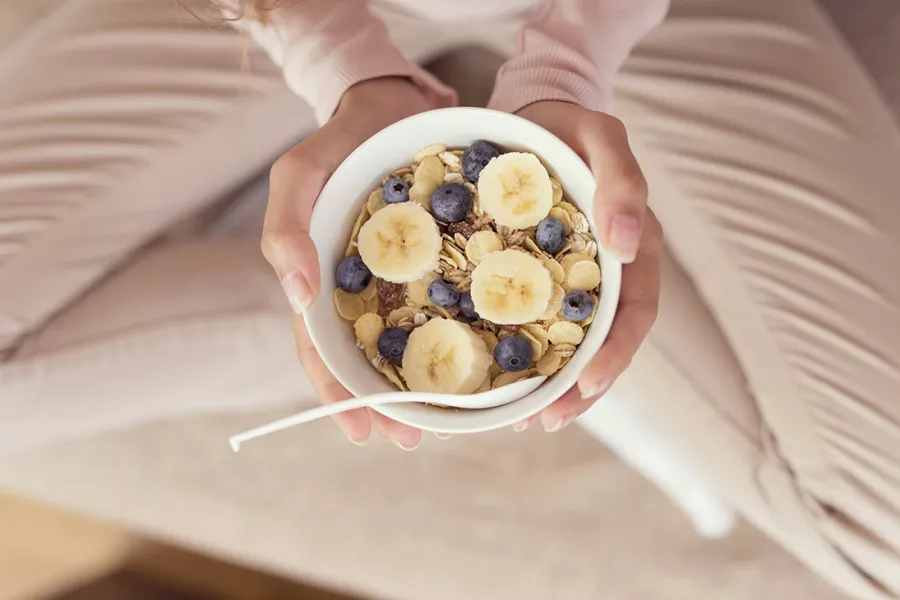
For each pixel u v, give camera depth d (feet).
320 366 2.53
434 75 3.45
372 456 3.84
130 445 3.92
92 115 3.22
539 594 3.70
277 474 3.87
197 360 3.26
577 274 2.32
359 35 2.70
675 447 3.30
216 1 2.74
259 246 3.32
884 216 2.95
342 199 2.39
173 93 3.22
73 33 3.26
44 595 4.51
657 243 2.50
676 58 3.06
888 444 2.97
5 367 3.26
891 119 3.09
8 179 3.20
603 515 3.69
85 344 3.26
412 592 3.82
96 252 3.27
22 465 4.00
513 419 2.24
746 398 3.19
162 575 4.61
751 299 3.04
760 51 3.03
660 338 3.13
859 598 3.34
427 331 2.32
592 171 2.38
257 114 3.24
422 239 2.35
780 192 2.98
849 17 3.46
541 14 2.80
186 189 3.30
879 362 2.95
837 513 3.16
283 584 4.42
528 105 2.57
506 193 2.34
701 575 3.58
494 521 3.75
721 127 3.02
